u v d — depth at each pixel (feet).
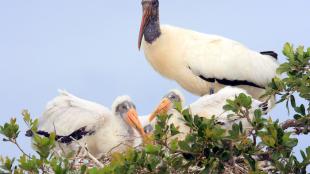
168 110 52.60
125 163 34.14
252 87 60.54
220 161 35.01
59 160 36.81
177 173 36.63
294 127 38.65
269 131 34.71
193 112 48.67
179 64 59.31
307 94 37.55
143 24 59.36
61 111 50.16
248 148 35.14
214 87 59.72
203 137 34.58
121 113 50.55
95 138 49.65
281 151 34.60
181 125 47.96
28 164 35.35
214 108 48.55
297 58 38.34
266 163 39.73
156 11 59.31
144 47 60.18
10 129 38.29
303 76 37.63
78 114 49.57
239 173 38.40
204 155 35.01
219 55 59.31
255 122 35.58
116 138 49.47
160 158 34.96
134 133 50.14
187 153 35.12
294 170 34.83
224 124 46.98
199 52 59.11
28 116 39.47
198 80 59.41
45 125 50.16
